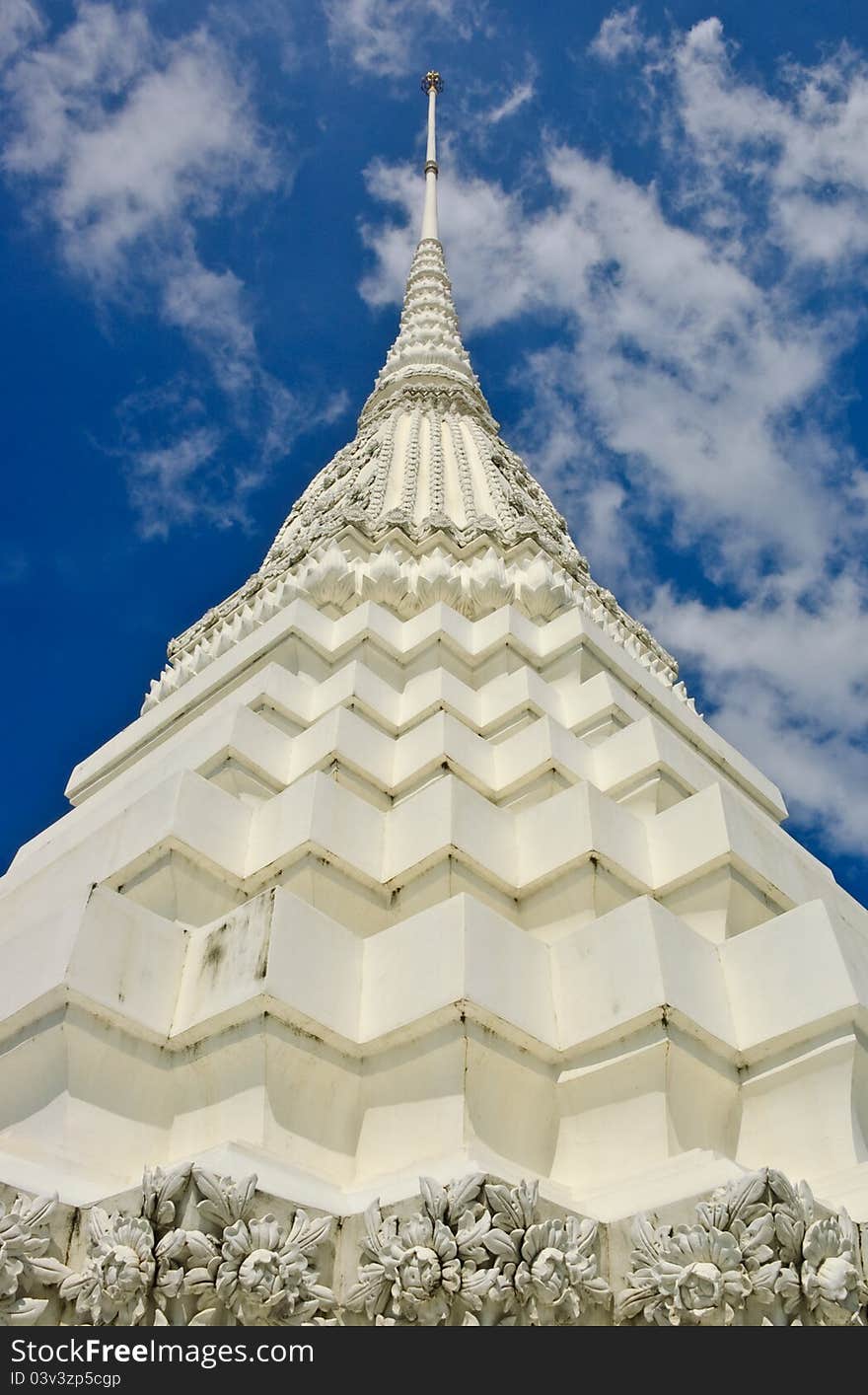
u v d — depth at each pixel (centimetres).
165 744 1596
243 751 1270
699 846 1105
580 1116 871
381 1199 728
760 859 1116
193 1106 867
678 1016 855
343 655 1630
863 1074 856
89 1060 849
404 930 924
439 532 2009
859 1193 746
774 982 907
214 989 881
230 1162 739
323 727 1323
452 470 2456
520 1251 669
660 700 1683
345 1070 876
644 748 1312
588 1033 877
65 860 1247
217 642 1969
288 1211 695
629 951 898
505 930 917
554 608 1836
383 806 1280
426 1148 823
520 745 1328
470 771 1288
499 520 2230
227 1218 666
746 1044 892
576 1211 727
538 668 1656
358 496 2208
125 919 906
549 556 2056
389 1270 660
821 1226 663
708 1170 739
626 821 1149
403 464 2453
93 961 862
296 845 1066
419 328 3678
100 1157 815
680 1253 664
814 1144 836
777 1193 664
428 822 1111
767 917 1102
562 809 1130
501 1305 654
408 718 1455
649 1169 787
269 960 852
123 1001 868
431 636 1639
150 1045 881
